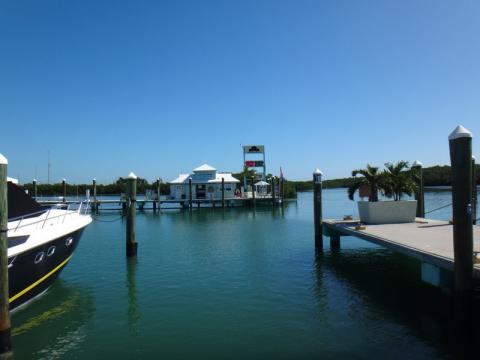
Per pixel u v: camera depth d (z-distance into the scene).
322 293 9.85
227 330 7.66
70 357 6.72
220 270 12.64
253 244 18.00
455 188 6.59
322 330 7.52
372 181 14.42
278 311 8.63
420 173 15.73
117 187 77.06
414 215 13.71
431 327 7.48
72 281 11.62
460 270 6.61
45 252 9.40
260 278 11.47
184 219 32.47
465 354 6.35
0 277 6.65
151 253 16.16
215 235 21.69
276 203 48.75
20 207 10.67
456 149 6.55
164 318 8.42
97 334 7.66
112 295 10.18
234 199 46.47
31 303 9.57
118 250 17.00
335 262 13.31
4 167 6.64
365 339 7.05
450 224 12.88
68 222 11.38
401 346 6.71
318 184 15.04
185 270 12.78
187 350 6.85
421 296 9.39
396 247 9.15
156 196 44.59
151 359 6.56
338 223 14.33
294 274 11.80
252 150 57.94
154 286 10.95
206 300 9.56
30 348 7.11
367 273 11.70
